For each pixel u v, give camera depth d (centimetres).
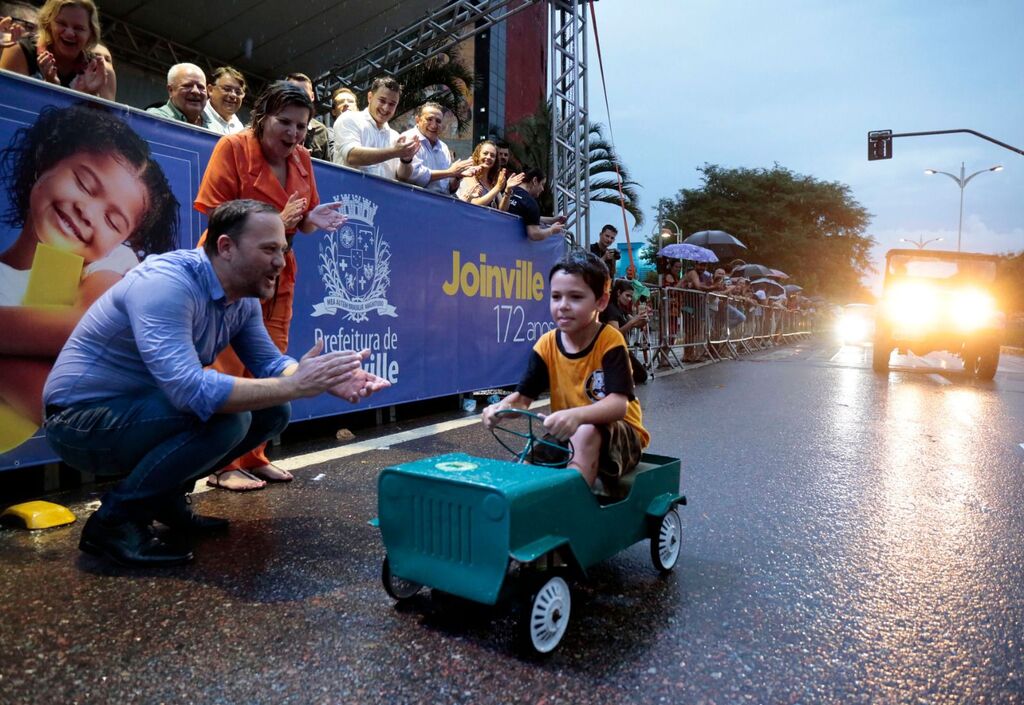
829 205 5353
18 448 330
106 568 254
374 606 225
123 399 260
